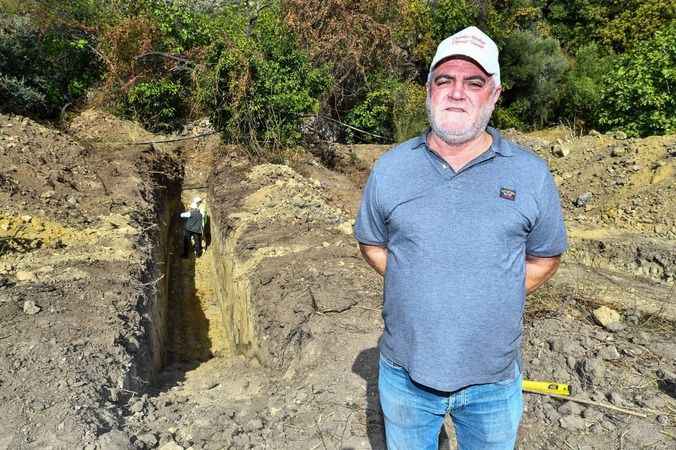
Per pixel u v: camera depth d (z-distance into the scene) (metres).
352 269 7.57
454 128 2.23
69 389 4.60
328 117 17.17
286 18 16.34
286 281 7.27
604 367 4.76
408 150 2.40
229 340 9.23
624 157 11.66
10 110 14.78
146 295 7.30
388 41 17.86
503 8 23.28
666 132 14.62
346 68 17.50
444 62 2.29
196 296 11.18
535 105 23.31
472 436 2.54
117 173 11.77
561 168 12.71
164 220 11.96
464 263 2.25
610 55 25.23
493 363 2.34
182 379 6.35
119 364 5.35
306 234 8.98
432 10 21.59
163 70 16.53
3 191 9.00
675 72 14.13
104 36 16.06
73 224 8.78
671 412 4.29
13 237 7.91
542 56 22.56
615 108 15.58
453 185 2.27
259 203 10.76
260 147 14.38
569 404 4.40
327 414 4.54
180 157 15.52
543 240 2.39
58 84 16.19
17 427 4.09
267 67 13.94
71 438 3.99
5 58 14.87
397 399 2.50
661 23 24.92
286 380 5.39
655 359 4.98
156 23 16.17
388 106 18.50
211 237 12.63
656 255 8.01
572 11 27.00
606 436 4.09
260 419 4.56
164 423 4.54
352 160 16.55
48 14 15.55
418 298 2.30
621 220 9.93
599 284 7.18
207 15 17.83
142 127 16.20
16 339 5.37
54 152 11.48
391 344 2.47
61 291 6.54
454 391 2.36
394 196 2.35
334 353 5.50
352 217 11.24
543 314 5.98
